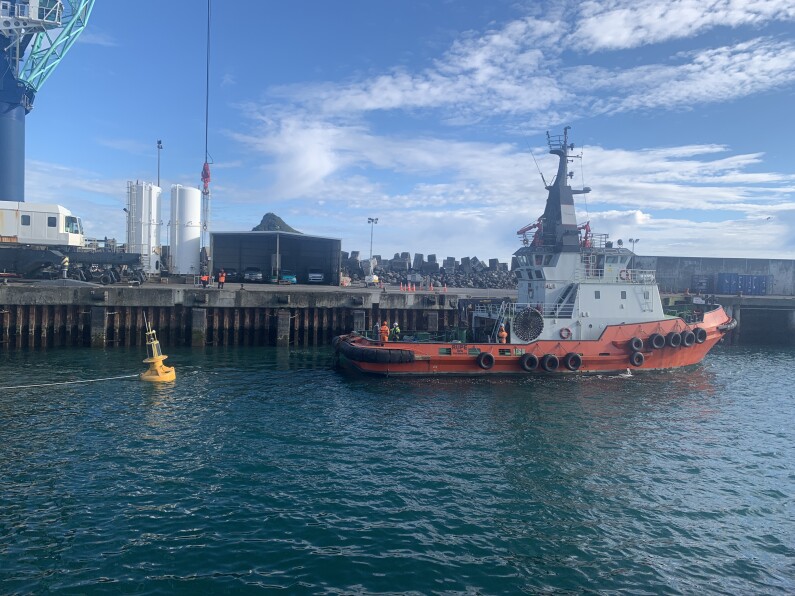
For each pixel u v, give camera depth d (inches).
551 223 1092.5
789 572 387.2
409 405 801.6
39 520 426.6
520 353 998.4
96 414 704.4
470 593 350.6
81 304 1211.9
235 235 2000.5
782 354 1456.7
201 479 512.1
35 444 590.2
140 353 1152.2
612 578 374.0
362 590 348.5
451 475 540.1
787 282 2217.0
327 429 675.4
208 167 1888.5
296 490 494.6
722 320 1168.8
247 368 1045.8
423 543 409.7
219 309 1300.4
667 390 933.8
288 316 1310.3
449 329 1113.4
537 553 402.3
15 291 1170.6
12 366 991.6
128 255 1525.6
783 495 513.0
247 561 377.1
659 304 1074.7
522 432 682.8
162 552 385.7
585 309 1038.4
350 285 1990.7
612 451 621.9
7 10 1831.9
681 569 387.2
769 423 750.5
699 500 498.6
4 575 354.3
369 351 968.9
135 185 2066.9
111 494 475.2
